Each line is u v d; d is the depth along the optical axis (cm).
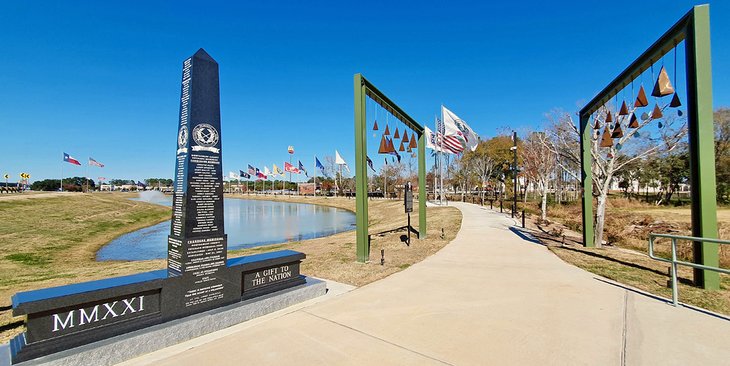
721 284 688
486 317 506
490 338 434
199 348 416
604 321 486
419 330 461
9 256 1432
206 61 511
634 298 590
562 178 4372
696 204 651
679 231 1616
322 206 6044
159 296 439
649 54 745
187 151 480
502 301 580
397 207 3938
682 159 3791
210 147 504
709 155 635
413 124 1294
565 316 507
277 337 445
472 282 705
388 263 895
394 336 443
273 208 5603
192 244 473
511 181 5491
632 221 2042
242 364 376
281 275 587
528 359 379
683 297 592
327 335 448
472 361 376
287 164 7425
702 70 634
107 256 1664
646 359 376
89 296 378
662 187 4166
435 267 846
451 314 520
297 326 480
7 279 880
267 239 2212
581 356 385
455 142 2742
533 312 525
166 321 439
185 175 479
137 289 416
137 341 396
